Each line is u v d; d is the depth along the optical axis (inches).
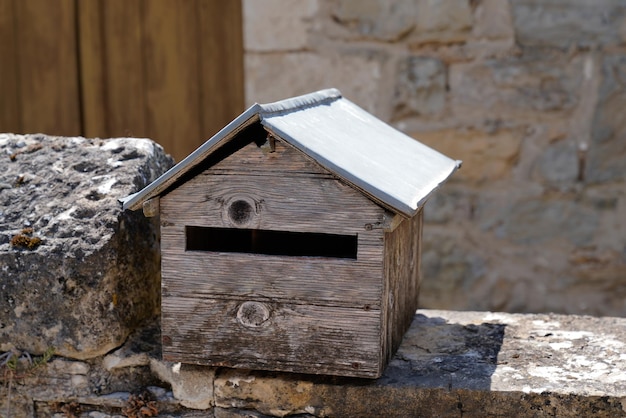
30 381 115.3
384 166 107.8
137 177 120.0
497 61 183.6
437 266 191.0
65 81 204.5
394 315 112.7
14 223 114.6
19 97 205.6
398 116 187.3
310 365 104.9
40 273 110.4
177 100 203.6
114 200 115.8
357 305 102.7
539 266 188.5
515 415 104.7
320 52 188.1
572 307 188.5
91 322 111.7
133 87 204.4
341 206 101.2
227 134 99.6
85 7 202.2
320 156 98.5
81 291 110.9
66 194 118.0
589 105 183.2
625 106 182.7
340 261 102.4
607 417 103.0
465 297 190.9
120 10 202.5
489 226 188.5
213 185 104.4
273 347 105.7
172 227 106.3
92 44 203.5
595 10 180.7
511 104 184.5
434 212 189.8
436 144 187.3
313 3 186.5
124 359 114.6
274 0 187.8
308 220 102.3
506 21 182.1
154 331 119.7
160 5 201.6
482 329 125.4
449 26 183.2
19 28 203.8
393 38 185.0
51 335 112.8
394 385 106.3
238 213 104.0
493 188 187.8
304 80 189.6
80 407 115.8
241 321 106.0
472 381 106.9
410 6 183.3
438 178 115.3
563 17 181.2
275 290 104.7
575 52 181.9
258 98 192.1
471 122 185.6
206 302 106.7
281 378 109.0
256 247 120.5
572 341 120.5
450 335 122.7
